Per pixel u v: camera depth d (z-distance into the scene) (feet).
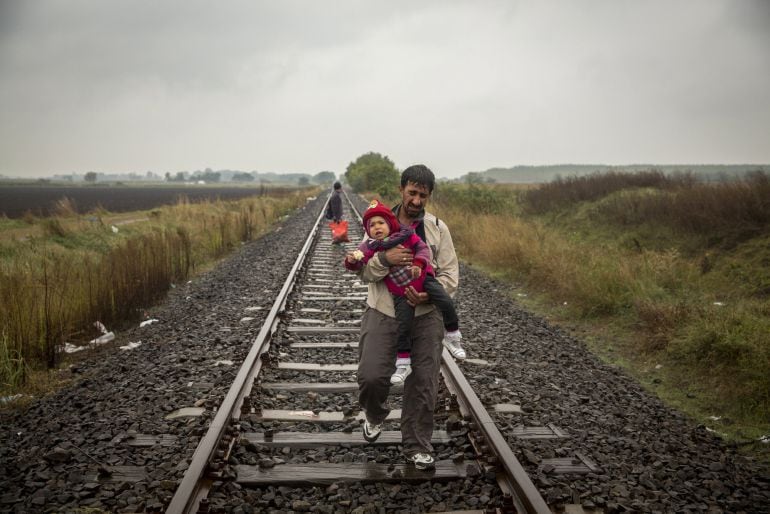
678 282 31.22
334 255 46.16
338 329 22.75
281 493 10.77
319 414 14.34
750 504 11.10
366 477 11.18
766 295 28.55
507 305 29.94
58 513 10.09
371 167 174.81
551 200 65.98
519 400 16.08
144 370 18.80
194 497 10.02
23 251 37.83
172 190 313.73
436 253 11.07
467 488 10.83
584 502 10.66
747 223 37.24
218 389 16.15
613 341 24.25
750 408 16.76
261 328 20.95
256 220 73.87
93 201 156.04
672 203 46.55
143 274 30.96
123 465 11.90
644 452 13.39
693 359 20.22
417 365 11.16
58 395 16.81
